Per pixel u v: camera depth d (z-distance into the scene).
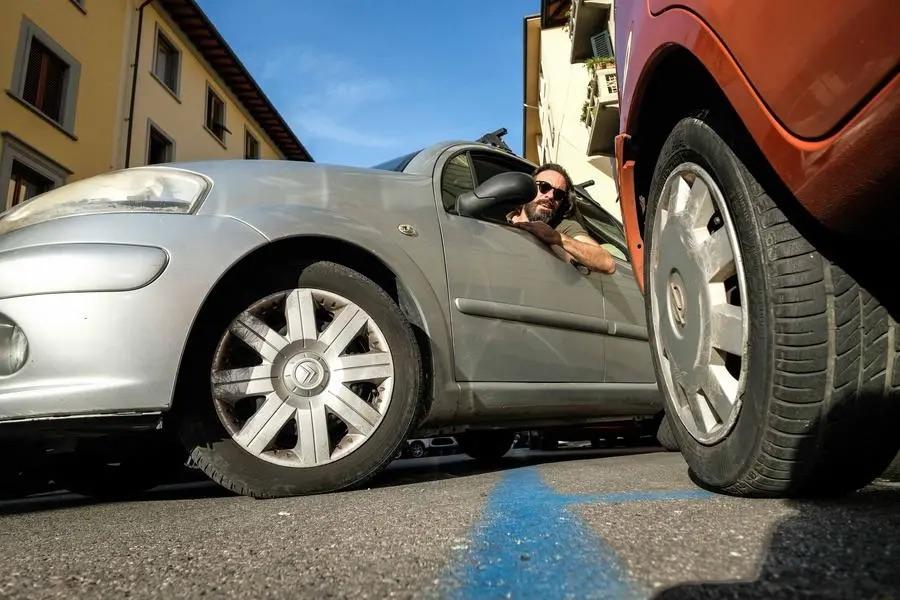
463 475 2.42
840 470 1.14
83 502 2.29
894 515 1.01
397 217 2.23
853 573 0.71
